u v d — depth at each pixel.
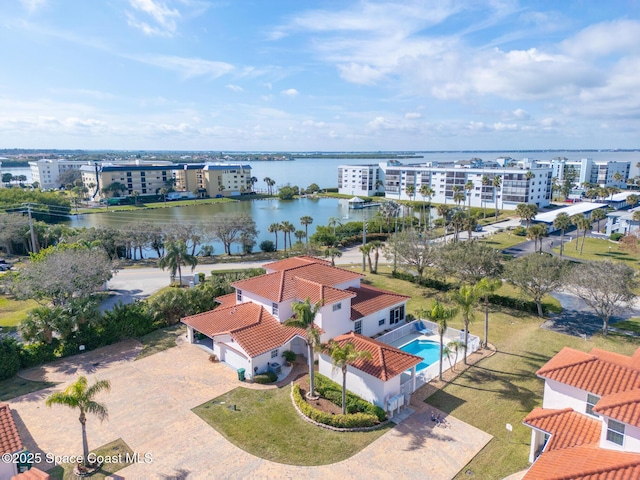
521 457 23.78
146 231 76.56
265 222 124.75
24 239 78.19
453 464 23.22
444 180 156.25
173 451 24.27
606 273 39.12
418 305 49.66
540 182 140.38
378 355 29.72
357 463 23.30
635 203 126.31
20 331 35.31
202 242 83.44
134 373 33.22
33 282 41.94
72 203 158.62
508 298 48.16
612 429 20.09
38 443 24.98
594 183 196.62
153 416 27.58
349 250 82.94
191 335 38.47
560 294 52.00
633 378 22.81
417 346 39.88
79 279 44.09
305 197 192.75
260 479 22.14
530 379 32.28
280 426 26.58
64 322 35.38
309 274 41.88
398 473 22.55
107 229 73.44
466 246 51.28
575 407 23.66
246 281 40.69
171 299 42.38
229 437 25.50
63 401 21.61
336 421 26.33
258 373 32.72
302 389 30.98
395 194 174.50
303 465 23.16
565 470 18.95
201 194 189.75
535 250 79.25
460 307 34.41
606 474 17.81
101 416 23.97
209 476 22.34
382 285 57.06
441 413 28.00
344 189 194.38
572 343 38.50
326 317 35.53
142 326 40.28
